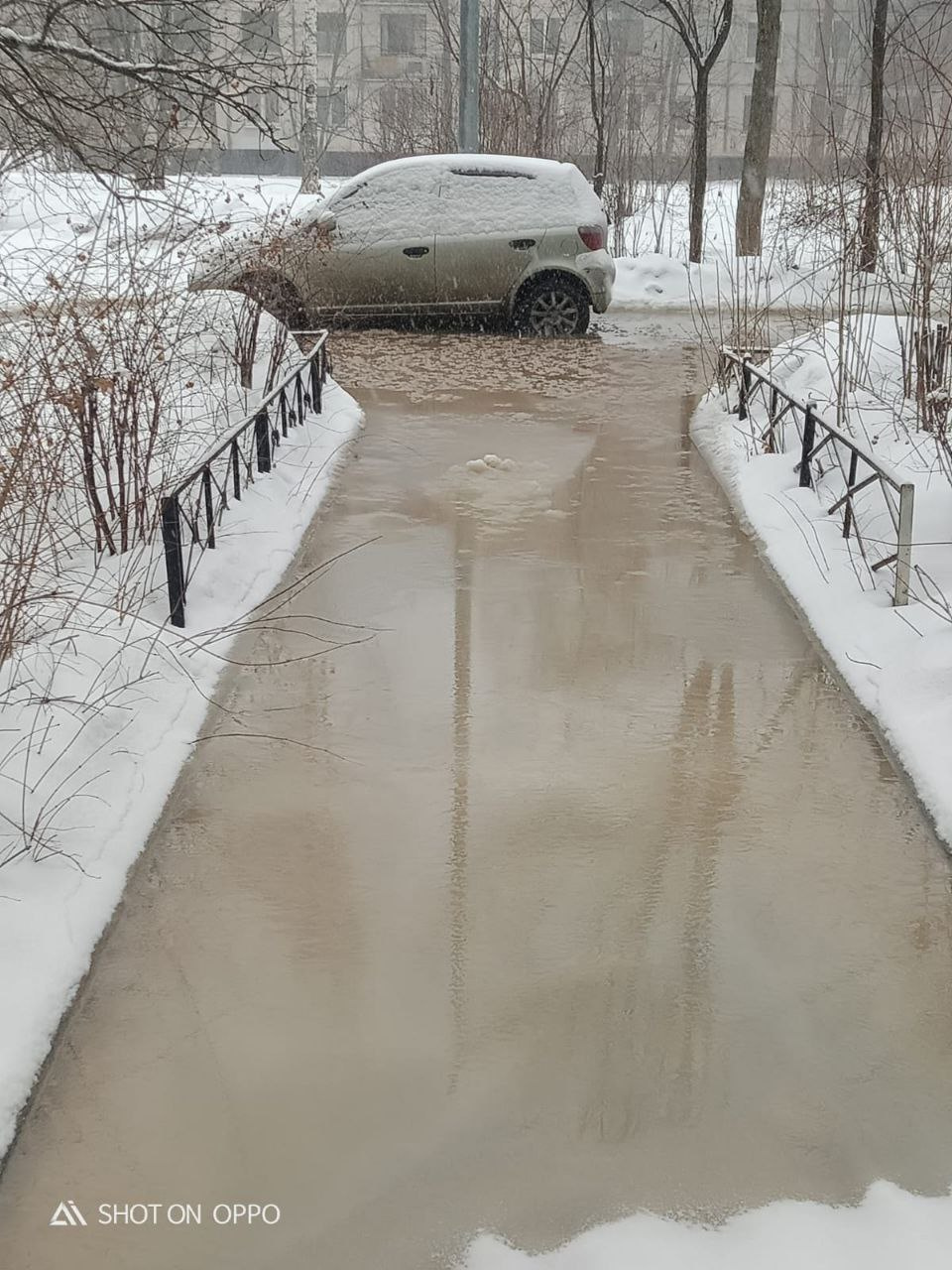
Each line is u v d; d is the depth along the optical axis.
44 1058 3.00
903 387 8.21
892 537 6.32
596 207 14.20
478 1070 2.99
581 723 4.84
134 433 6.26
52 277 6.43
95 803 3.99
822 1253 2.50
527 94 21.95
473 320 14.62
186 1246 2.52
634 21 43.16
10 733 4.14
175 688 4.94
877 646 5.35
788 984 3.31
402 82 36.72
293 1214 2.59
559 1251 2.50
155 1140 2.79
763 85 17.42
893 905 3.68
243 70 7.63
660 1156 2.74
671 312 16.36
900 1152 2.76
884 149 8.52
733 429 9.12
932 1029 3.14
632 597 6.18
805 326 12.91
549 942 3.48
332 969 3.36
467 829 4.06
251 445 8.05
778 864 3.88
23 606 4.62
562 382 11.49
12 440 5.67
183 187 6.76
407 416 10.09
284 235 11.40
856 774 4.48
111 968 3.37
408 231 13.83
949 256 7.93
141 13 6.48
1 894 3.45
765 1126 2.82
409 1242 2.53
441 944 3.47
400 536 7.07
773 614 6.01
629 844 3.99
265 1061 3.02
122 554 6.04
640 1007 3.21
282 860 3.89
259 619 5.73
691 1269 2.46
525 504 7.70
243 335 9.23
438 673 5.29
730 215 23.08
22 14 5.91
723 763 4.54
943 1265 2.47
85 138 6.18
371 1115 2.85
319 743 4.67
